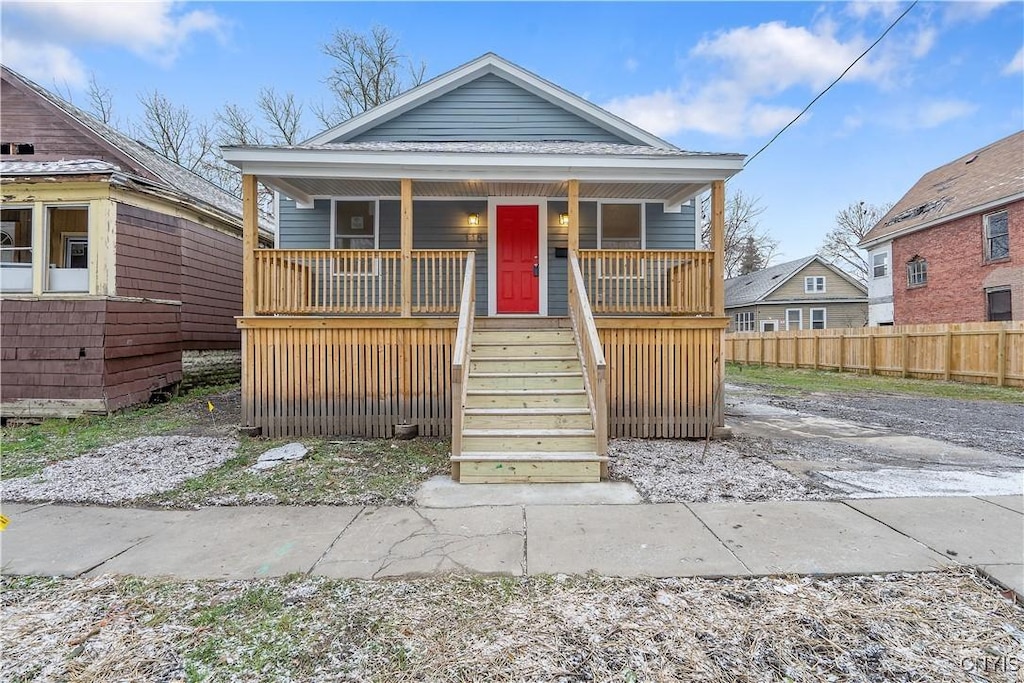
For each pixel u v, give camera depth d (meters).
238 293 11.10
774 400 9.81
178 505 3.95
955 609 2.44
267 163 6.16
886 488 4.20
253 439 6.00
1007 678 1.96
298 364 6.18
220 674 2.03
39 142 8.73
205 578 2.80
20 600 2.58
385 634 2.29
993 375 11.12
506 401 5.30
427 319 6.18
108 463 5.05
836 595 2.56
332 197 8.72
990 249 14.51
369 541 3.25
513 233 8.81
